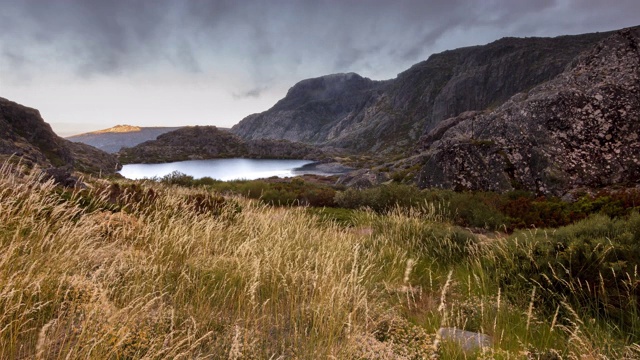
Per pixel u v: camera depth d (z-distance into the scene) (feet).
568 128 62.49
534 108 67.62
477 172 66.90
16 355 9.09
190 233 20.43
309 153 603.67
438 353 12.15
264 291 15.70
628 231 18.69
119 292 12.97
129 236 19.35
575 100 63.57
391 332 13.73
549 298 16.44
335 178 186.91
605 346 12.12
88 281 12.31
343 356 10.62
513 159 64.69
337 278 16.42
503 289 18.35
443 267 23.91
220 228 22.68
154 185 43.11
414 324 15.10
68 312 10.77
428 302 17.61
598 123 61.05
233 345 9.15
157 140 648.79
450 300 17.80
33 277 10.74
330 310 12.58
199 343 10.50
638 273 15.03
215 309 13.58
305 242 24.44
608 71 71.51
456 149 70.59
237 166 367.66
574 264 16.92
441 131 185.57
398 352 12.17
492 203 46.88
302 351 11.22
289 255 18.80
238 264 16.12
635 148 57.62
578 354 11.65
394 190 54.75
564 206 43.27
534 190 59.52
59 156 305.32
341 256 20.95
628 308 14.14
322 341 11.96
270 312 13.39
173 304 12.93
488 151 67.62
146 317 11.50
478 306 15.74
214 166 369.50
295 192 69.21
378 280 20.18
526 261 18.38
